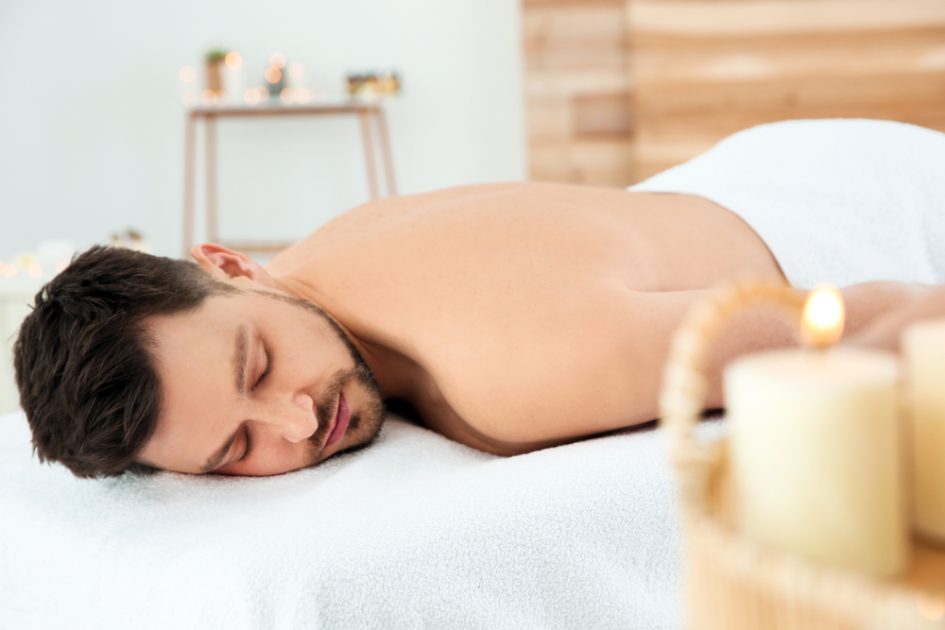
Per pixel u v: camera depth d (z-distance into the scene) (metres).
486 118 4.05
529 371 1.09
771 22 3.32
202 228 4.19
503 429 1.12
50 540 1.02
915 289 1.08
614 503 0.93
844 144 1.46
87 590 0.96
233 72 3.93
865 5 3.28
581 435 1.13
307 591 0.81
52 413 1.05
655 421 1.18
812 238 1.34
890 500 0.42
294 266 1.39
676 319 1.09
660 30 3.36
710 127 3.37
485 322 1.12
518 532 0.89
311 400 1.07
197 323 1.05
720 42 3.34
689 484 0.46
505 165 4.07
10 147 4.18
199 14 4.12
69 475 1.13
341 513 0.93
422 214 1.28
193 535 0.94
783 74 3.32
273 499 1.02
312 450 1.10
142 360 1.03
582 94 3.47
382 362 1.26
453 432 1.25
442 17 4.03
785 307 0.50
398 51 4.07
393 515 0.91
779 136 1.53
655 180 1.62
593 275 1.12
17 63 4.14
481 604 0.88
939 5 3.25
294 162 4.15
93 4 4.12
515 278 1.13
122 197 4.20
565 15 3.46
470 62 4.04
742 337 1.07
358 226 1.46
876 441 0.42
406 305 1.18
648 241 1.22
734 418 0.45
